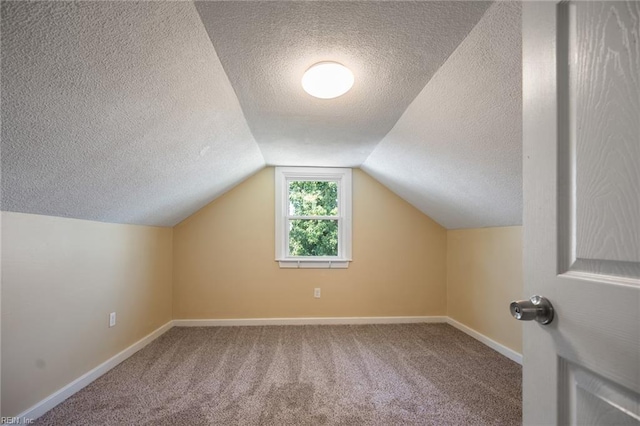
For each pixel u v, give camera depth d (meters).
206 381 2.10
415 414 1.73
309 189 3.68
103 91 1.17
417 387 2.04
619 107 0.46
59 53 0.95
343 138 2.50
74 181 1.58
